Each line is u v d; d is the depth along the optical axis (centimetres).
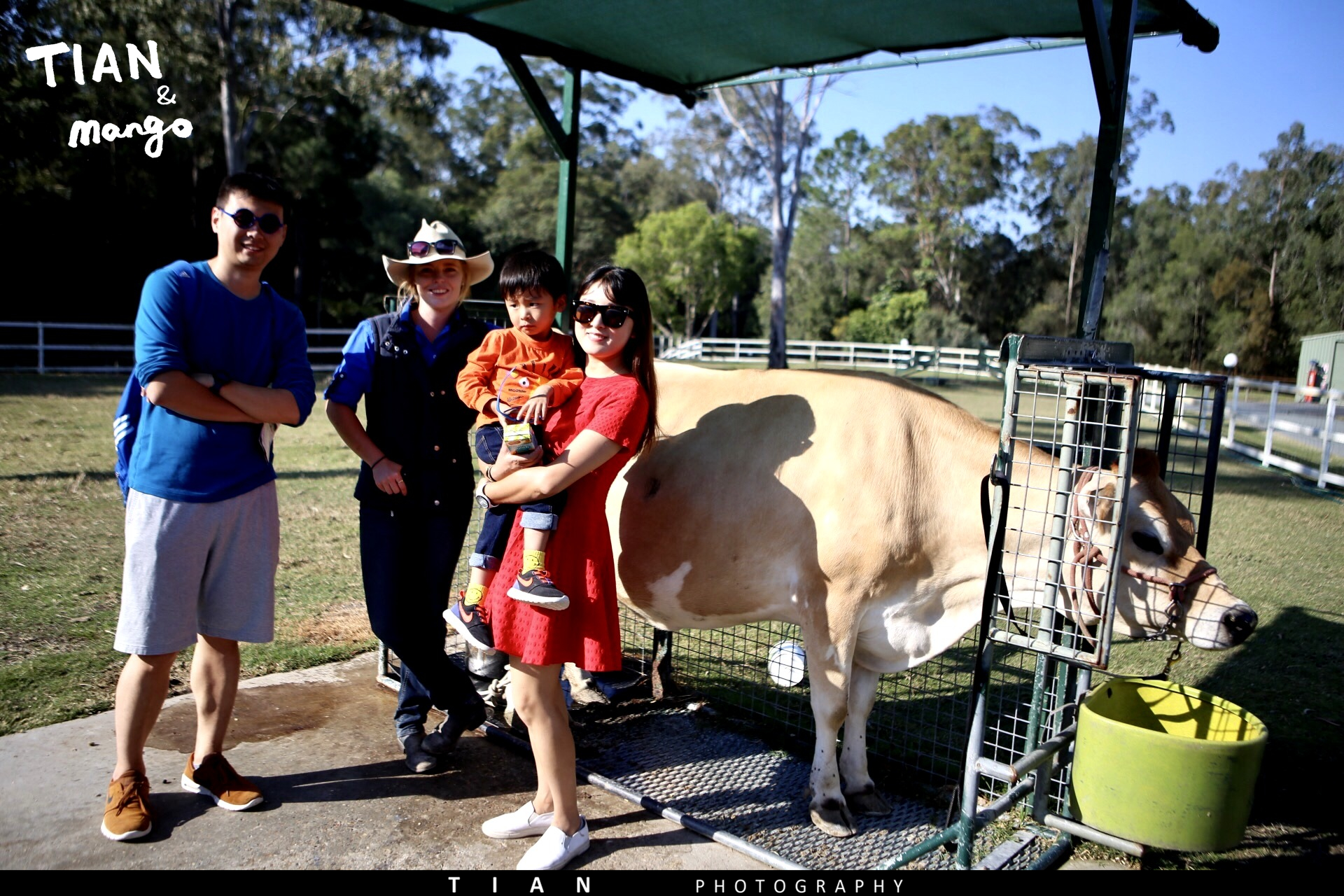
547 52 438
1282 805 337
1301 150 4075
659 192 5362
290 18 2303
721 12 399
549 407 254
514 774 323
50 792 287
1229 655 500
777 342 3039
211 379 260
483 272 315
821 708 299
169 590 259
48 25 1975
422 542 308
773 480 301
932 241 4822
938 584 302
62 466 817
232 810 283
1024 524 282
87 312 2348
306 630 454
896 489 292
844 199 5188
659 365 357
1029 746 312
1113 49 288
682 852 277
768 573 304
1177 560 263
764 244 5288
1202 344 4162
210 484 262
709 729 378
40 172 2034
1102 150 289
